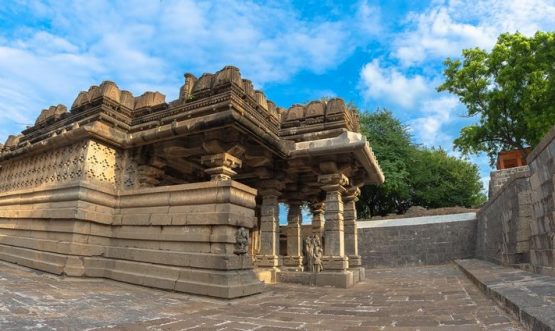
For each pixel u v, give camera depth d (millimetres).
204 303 6590
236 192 7648
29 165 11391
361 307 6273
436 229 20344
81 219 8477
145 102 10102
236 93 8453
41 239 9391
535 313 3779
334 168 10406
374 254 21266
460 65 26625
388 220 21797
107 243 9023
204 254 7414
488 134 25734
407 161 28438
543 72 21891
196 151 9234
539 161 8031
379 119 30219
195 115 8688
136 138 9398
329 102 10734
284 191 13297
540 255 8148
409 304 6477
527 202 9531
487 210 15992
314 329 4508
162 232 8195
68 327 4258
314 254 10945
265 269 10758
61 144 9859
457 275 12461
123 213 9070
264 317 5367
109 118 9539
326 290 8953
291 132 10812
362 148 9578
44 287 6758
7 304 5027
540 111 22078
